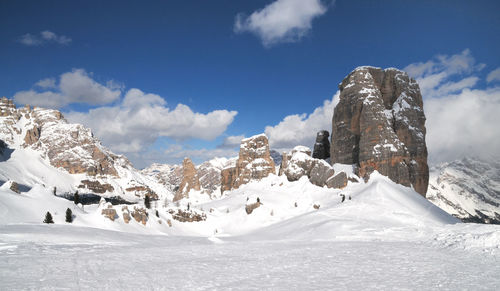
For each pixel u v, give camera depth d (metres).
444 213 133.88
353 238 69.75
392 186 153.25
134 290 24.61
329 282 26.59
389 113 181.00
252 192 183.75
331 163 195.12
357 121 181.00
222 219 142.00
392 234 69.81
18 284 25.94
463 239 46.66
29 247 48.06
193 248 55.56
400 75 188.25
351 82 189.12
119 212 105.12
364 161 168.12
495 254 37.72
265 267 34.12
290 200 161.62
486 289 23.66
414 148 170.00
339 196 155.75
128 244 61.84
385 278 27.64
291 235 90.88
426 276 28.14
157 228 111.56
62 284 26.16
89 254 43.81
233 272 31.39
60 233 67.69
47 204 101.75
